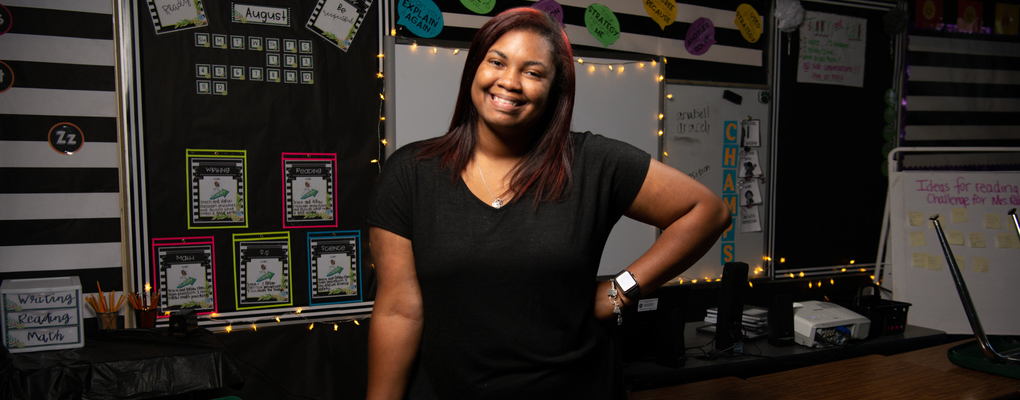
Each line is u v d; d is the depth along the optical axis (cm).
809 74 352
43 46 226
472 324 106
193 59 243
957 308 330
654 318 231
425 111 275
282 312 262
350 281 272
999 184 345
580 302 110
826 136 358
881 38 370
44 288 185
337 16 262
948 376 226
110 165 237
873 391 210
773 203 345
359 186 271
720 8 329
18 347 183
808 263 357
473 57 111
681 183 120
